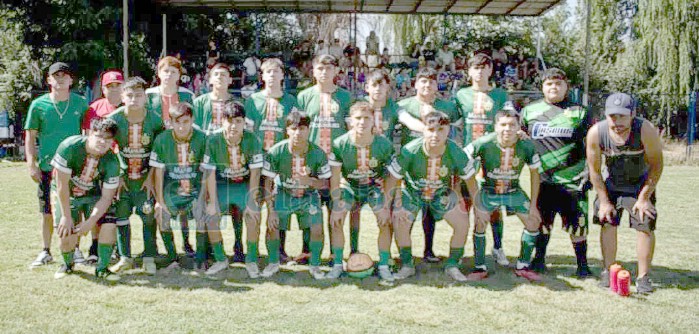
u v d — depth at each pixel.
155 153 4.93
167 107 5.43
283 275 5.05
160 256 5.71
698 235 6.76
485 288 4.69
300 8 14.95
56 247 5.83
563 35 27.25
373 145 4.94
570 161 4.98
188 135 4.91
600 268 5.38
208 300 4.32
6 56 20.72
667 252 5.94
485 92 5.74
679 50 20.86
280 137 5.60
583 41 25.05
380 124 5.54
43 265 5.21
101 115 5.54
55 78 5.21
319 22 23.08
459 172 4.96
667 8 20.95
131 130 4.95
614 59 25.31
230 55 18.61
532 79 17.78
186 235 5.74
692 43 20.95
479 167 5.29
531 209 5.03
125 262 5.09
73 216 4.93
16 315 3.94
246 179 5.11
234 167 5.00
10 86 19.08
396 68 18.75
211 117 5.57
